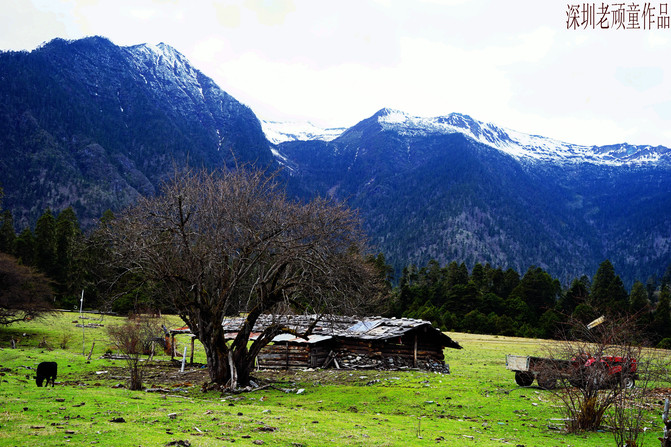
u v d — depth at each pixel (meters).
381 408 24.03
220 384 28.69
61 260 99.69
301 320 41.81
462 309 113.94
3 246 106.25
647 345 23.34
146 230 28.75
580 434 19.44
